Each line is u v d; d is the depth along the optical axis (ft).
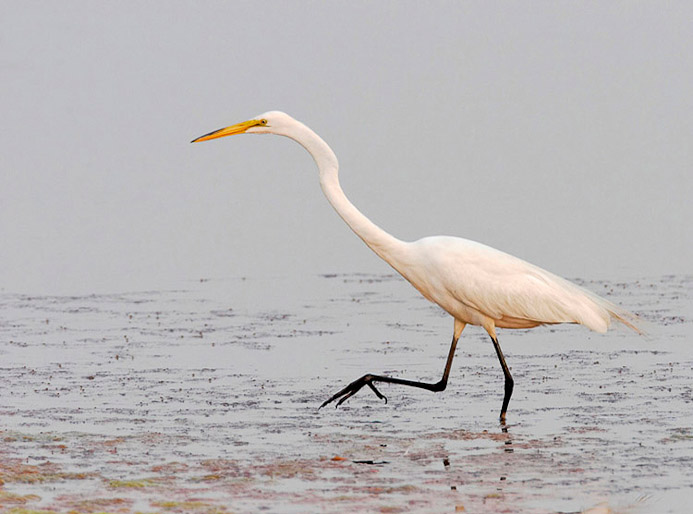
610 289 58.39
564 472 29.43
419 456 31.19
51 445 32.42
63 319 53.67
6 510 26.07
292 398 38.47
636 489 27.89
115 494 27.68
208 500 27.20
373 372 42.50
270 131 38.96
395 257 38.37
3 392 39.24
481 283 36.86
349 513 26.20
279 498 27.35
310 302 57.82
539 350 45.96
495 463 30.40
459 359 44.68
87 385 40.27
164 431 34.09
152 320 53.36
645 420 34.58
